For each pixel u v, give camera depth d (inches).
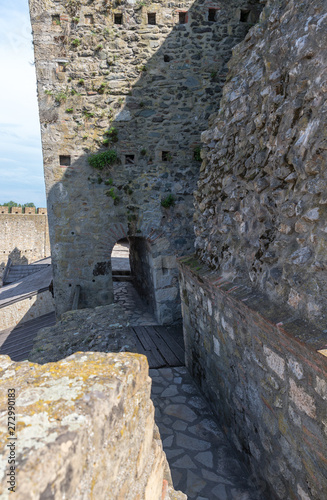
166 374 194.1
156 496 68.0
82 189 260.2
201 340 166.6
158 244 271.4
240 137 145.0
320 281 81.8
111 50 249.4
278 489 98.5
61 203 259.9
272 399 98.0
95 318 194.5
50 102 249.0
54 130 252.2
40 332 182.5
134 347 156.5
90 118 254.5
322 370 70.9
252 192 126.5
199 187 190.7
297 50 111.0
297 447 86.4
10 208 974.4
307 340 75.9
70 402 42.8
